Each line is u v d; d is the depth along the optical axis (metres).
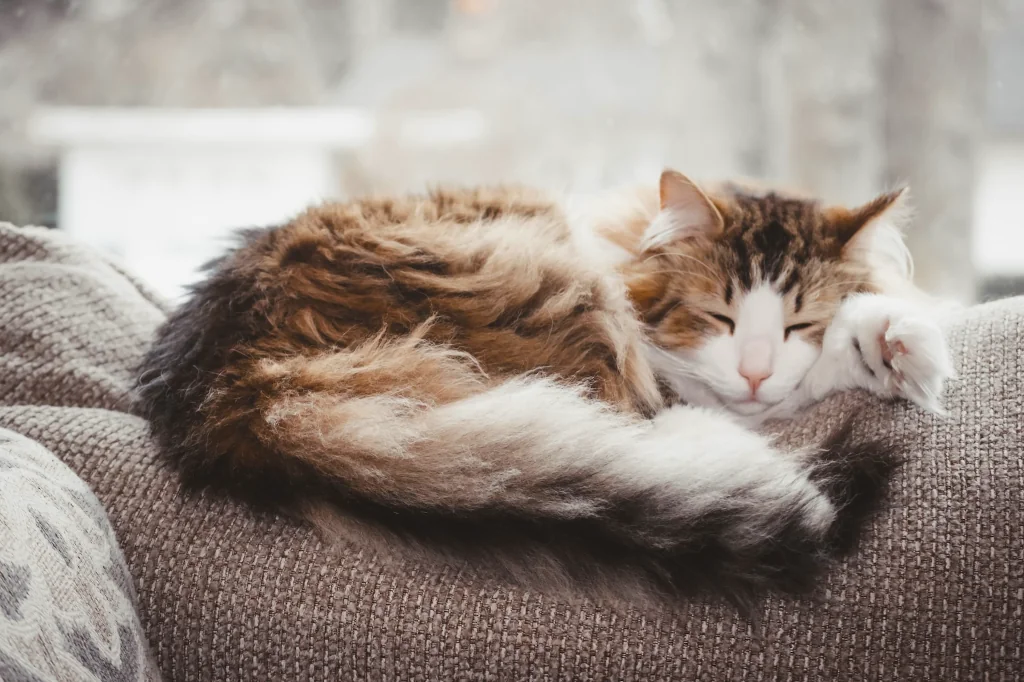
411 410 1.05
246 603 0.96
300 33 3.07
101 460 1.09
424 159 3.02
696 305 1.43
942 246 2.82
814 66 2.80
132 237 2.98
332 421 1.02
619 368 1.30
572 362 1.25
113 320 1.41
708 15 2.88
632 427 1.07
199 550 0.99
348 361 1.11
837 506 0.93
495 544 0.93
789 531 0.90
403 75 3.08
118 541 1.00
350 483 0.99
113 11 2.96
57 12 2.92
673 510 0.92
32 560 0.75
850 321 1.24
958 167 2.81
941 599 0.88
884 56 2.80
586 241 1.47
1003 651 0.87
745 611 0.88
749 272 1.41
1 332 1.31
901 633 0.88
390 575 0.96
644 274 1.47
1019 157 2.81
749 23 2.86
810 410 1.23
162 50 3.00
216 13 3.01
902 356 1.07
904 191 1.41
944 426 1.01
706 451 0.99
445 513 0.95
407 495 0.96
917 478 0.96
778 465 0.97
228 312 1.22
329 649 0.94
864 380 1.18
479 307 1.23
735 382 1.38
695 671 0.89
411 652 0.92
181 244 2.99
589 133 3.00
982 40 2.77
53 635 0.72
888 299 1.26
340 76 3.10
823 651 0.88
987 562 0.89
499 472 0.96
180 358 1.21
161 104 3.02
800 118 2.83
